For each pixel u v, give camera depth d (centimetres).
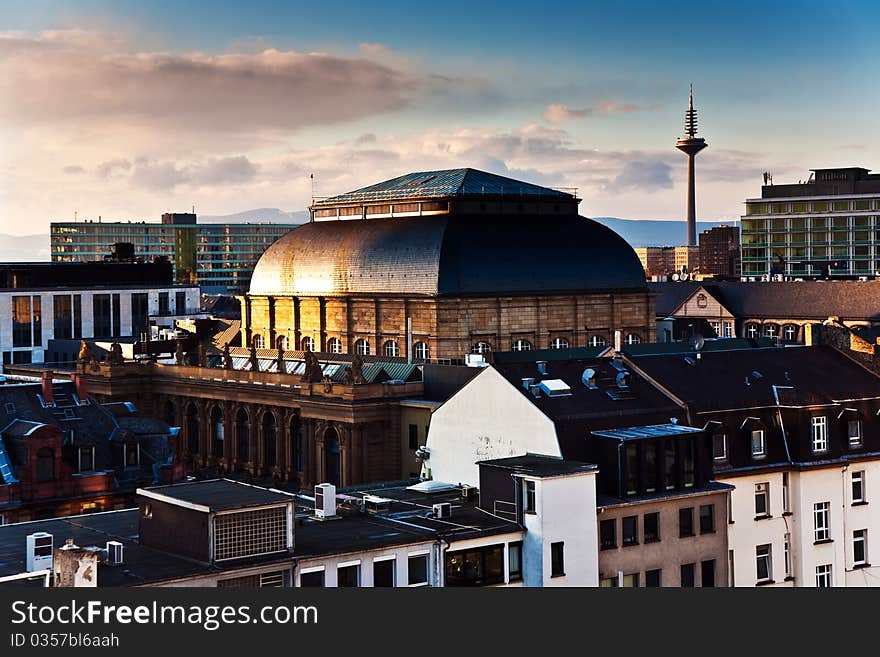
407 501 10169
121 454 12150
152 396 19638
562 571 9219
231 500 8119
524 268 18788
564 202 19888
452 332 18275
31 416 12125
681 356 11938
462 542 8850
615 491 9975
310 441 16150
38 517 11312
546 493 9119
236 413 18000
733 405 11319
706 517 10350
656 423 10888
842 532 11519
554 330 18912
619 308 19450
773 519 11244
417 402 15125
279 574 8031
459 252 18588
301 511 9744
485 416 11000
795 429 11388
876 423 11919
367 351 19438
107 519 9444
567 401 10781
